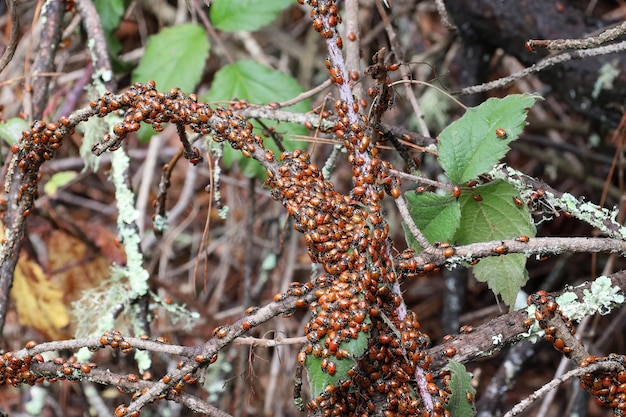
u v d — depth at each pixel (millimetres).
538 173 1576
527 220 988
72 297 1310
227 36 1698
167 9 1584
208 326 1391
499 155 973
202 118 958
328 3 957
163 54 1229
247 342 948
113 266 1177
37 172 1031
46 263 1401
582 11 1213
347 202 933
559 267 1429
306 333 906
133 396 946
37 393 1307
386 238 929
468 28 1277
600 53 1030
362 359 920
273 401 1362
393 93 1009
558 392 1422
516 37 1223
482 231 999
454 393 922
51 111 1315
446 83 1433
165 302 1125
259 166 1170
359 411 927
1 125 1126
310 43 1654
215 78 1216
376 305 916
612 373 927
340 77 960
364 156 951
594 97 1192
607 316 1402
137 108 960
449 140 984
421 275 953
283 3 1244
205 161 1267
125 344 943
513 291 985
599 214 978
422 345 923
